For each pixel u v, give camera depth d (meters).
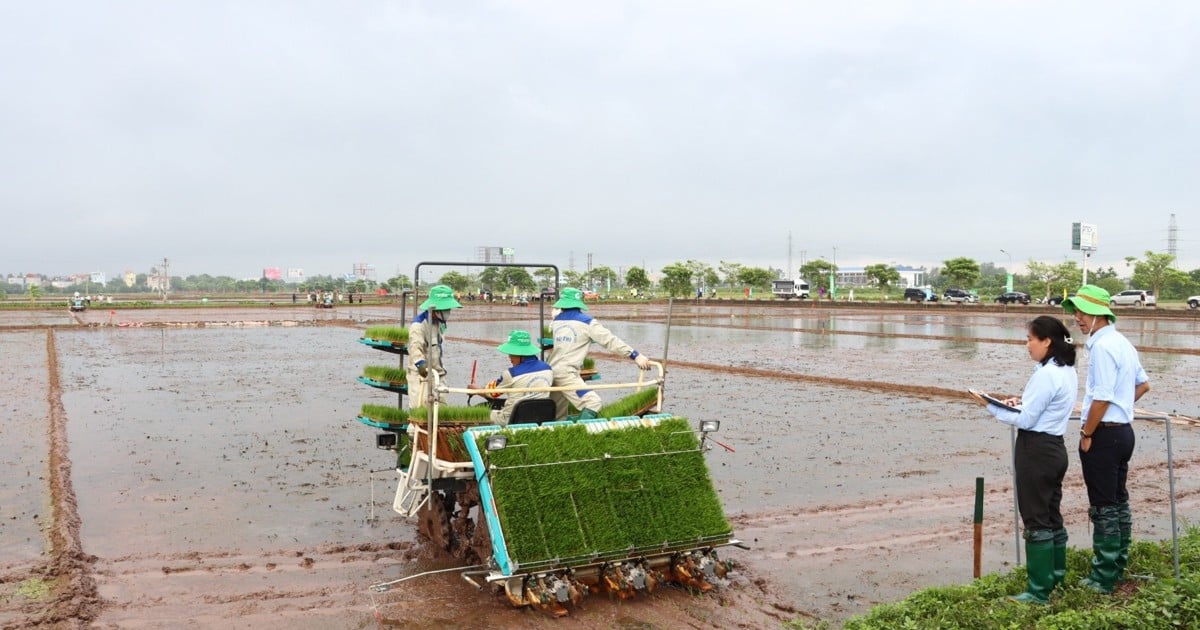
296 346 35.69
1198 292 86.69
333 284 172.38
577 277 111.06
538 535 6.63
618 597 7.07
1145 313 58.66
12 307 76.06
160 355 31.12
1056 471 6.22
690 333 43.53
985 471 11.97
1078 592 6.36
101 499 10.41
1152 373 23.91
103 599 7.12
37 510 9.84
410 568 7.94
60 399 19.12
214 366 27.14
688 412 17.34
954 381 22.53
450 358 29.30
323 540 8.82
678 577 7.24
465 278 92.00
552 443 7.00
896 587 7.49
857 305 76.88
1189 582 6.14
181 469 12.10
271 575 7.74
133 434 14.86
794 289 94.19
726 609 6.91
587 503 6.90
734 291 113.25
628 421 7.50
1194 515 9.38
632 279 100.31
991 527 9.31
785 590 7.41
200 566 7.98
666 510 7.14
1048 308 68.75
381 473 11.94
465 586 7.41
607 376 23.91
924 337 39.47
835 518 9.68
